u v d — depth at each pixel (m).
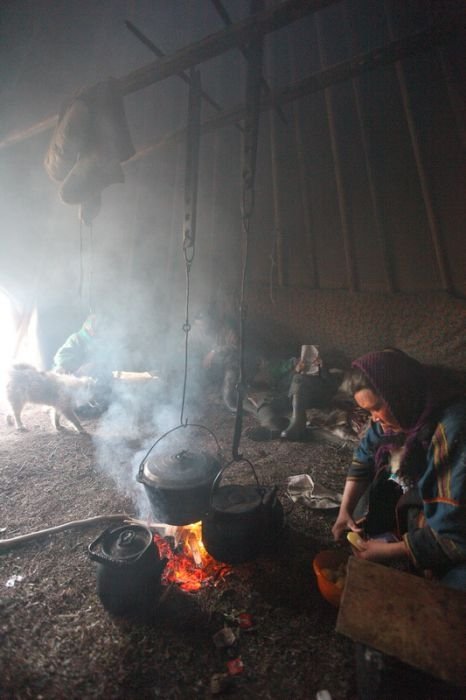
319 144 4.78
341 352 4.86
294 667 1.59
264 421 4.07
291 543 2.30
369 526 1.99
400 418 1.59
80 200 3.12
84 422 4.38
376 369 1.57
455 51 3.86
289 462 3.33
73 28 5.21
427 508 1.53
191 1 5.87
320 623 1.78
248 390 4.65
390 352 1.62
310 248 4.96
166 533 2.32
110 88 2.81
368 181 4.46
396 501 1.95
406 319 4.36
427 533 1.51
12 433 4.06
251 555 1.90
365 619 1.27
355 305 4.67
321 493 2.72
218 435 3.96
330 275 4.91
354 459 2.07
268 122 5.09
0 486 2.96
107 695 1.48
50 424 4.32
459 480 1.42
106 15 5.50
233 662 1.61
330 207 4.77
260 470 3.20
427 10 4.16
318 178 4.81
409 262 4.35
